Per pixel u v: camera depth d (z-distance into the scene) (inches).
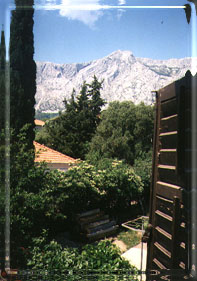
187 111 81.0
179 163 79.7
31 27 92.0
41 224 93.7
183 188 81.4
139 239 91.7
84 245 91.3
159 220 87.9
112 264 80.6
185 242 80.2
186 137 81.0
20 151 94.9
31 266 83.1
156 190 89.5
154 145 91.1
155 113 91.0
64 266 80.4
